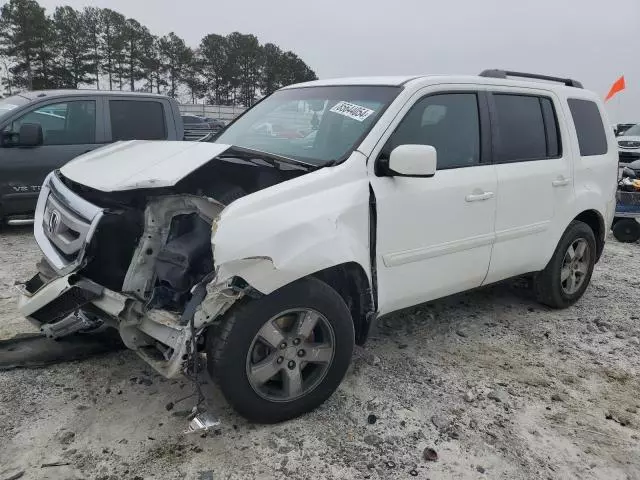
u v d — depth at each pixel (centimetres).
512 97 430
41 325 324
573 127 476
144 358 291
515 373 381
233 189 331
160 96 811
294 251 281
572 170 469
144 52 7838
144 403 324
